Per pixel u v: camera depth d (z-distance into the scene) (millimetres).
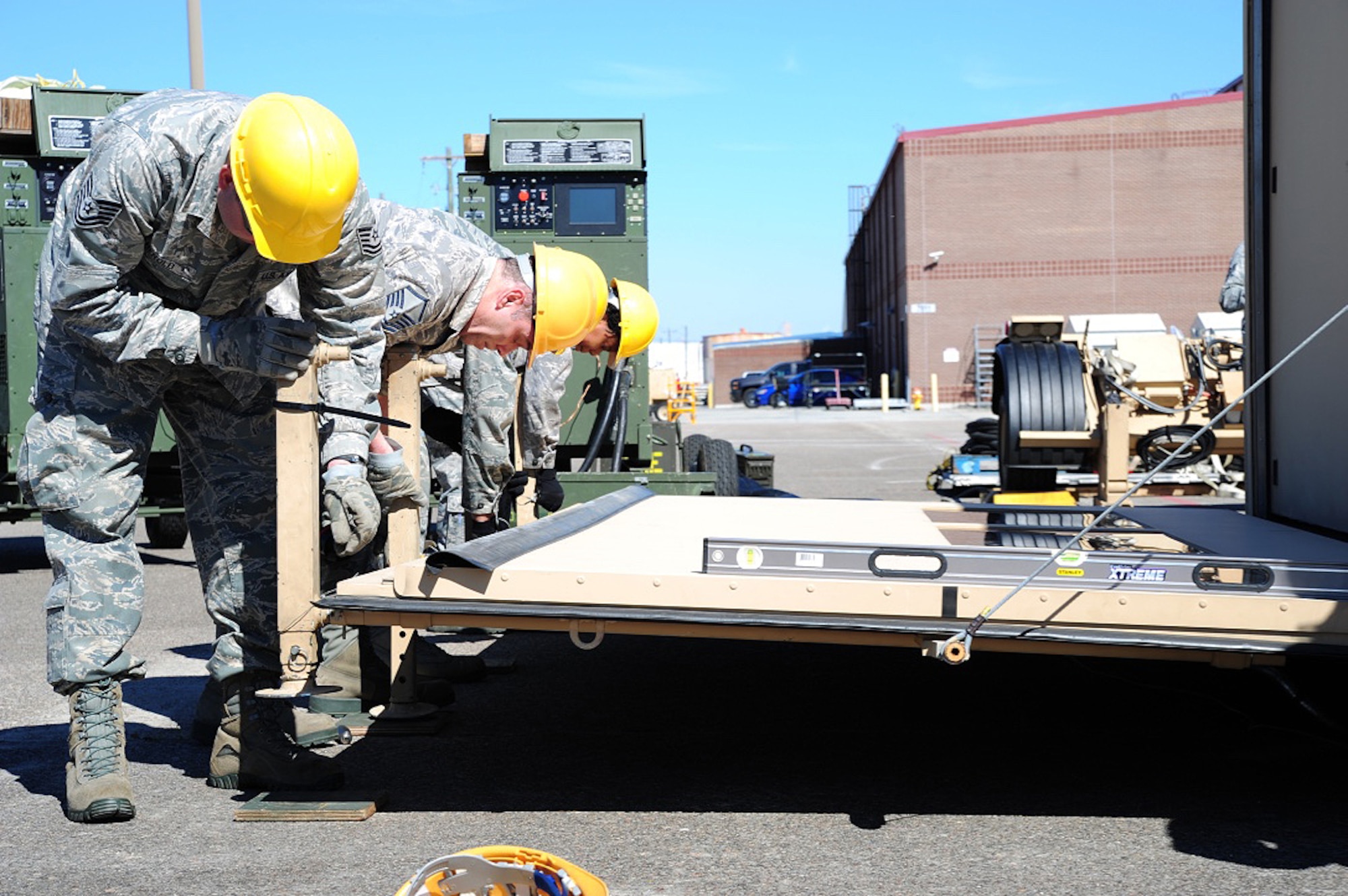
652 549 3789
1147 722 4422
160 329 3230
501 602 3244
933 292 45750
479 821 3455
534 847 3244
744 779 3816
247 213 3000
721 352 70312
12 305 9133
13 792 3805
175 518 10461
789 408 52250
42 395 3518
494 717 4566
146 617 7148
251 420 3654
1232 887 2932
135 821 3504
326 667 4535
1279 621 3049
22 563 10141
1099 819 3410
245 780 3730
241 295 3465
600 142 8898
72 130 9016
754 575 3188
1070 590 3086
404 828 3414
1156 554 3133
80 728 3537
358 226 3330
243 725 3730
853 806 3545
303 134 2959
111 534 3539
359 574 4504
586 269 4293
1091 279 45062
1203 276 44625
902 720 4484
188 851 3256
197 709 4402
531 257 4258
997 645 3117
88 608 3504
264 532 3689
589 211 8930
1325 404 4480
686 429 31812
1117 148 44781
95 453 3486
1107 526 4625
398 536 4102
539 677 5242
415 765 3982
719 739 4258
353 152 3033
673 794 3676
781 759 4016
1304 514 4668
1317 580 3070
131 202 3109
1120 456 6621
